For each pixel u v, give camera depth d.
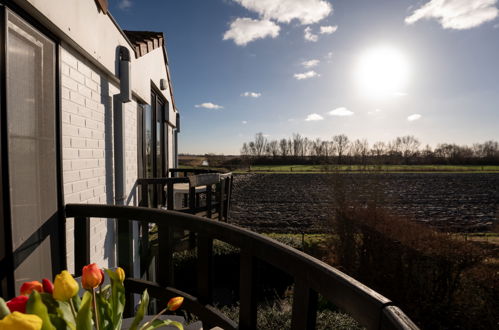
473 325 6.43
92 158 3.09
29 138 1.98
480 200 25.67
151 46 5.61
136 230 4.72
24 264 1.89
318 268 1.03
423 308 7.23
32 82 2.01
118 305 0.92
